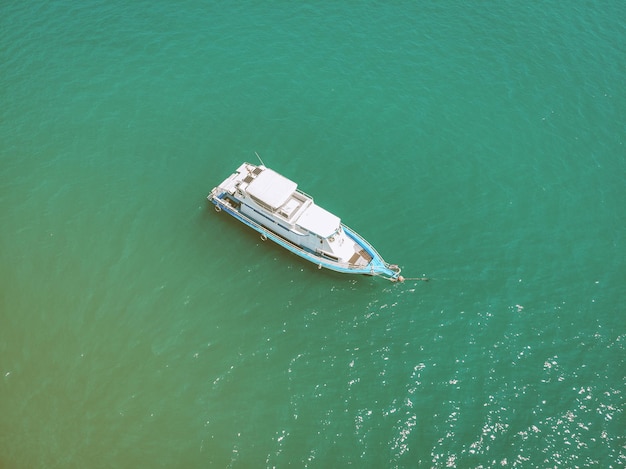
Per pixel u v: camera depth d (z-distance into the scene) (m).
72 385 50.03
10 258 57.72
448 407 49.28
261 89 74.56
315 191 64.06
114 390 49.84
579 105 73.12
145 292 55.88
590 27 83.12
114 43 79.12
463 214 62.25
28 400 49.09
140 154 67.25
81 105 71.94
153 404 49.19
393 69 77.38
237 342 53.00
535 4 86.44
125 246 59.06
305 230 56.50
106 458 46.38
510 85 75.50
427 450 46.97
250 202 58.25
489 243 59.81
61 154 66.88
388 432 47.94
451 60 78.62
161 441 47.28
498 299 55.66
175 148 67.94
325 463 46.44
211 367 51.44
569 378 50.66
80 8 83.81
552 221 61.69
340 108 72.62
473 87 75.25
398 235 60.47
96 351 52.09
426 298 55.88
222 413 48.94
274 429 48.12
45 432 47.44
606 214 62.34
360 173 65.94
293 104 73.00
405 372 51.28
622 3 86.19
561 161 67.25
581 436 47.50
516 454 46.72
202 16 83.44
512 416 48.66
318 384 50.62
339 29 82.25
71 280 56.41
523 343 52.88
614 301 55.44
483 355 52.22
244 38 80.56
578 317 54.47
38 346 52.22
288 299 55.91
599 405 49.06
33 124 69.69
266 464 46.34
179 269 57.59
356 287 56.72
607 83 75.69
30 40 78.88
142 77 75.38
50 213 61.41
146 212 61.94
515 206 62.97
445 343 53.00
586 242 59.94
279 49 79.38
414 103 73.38
